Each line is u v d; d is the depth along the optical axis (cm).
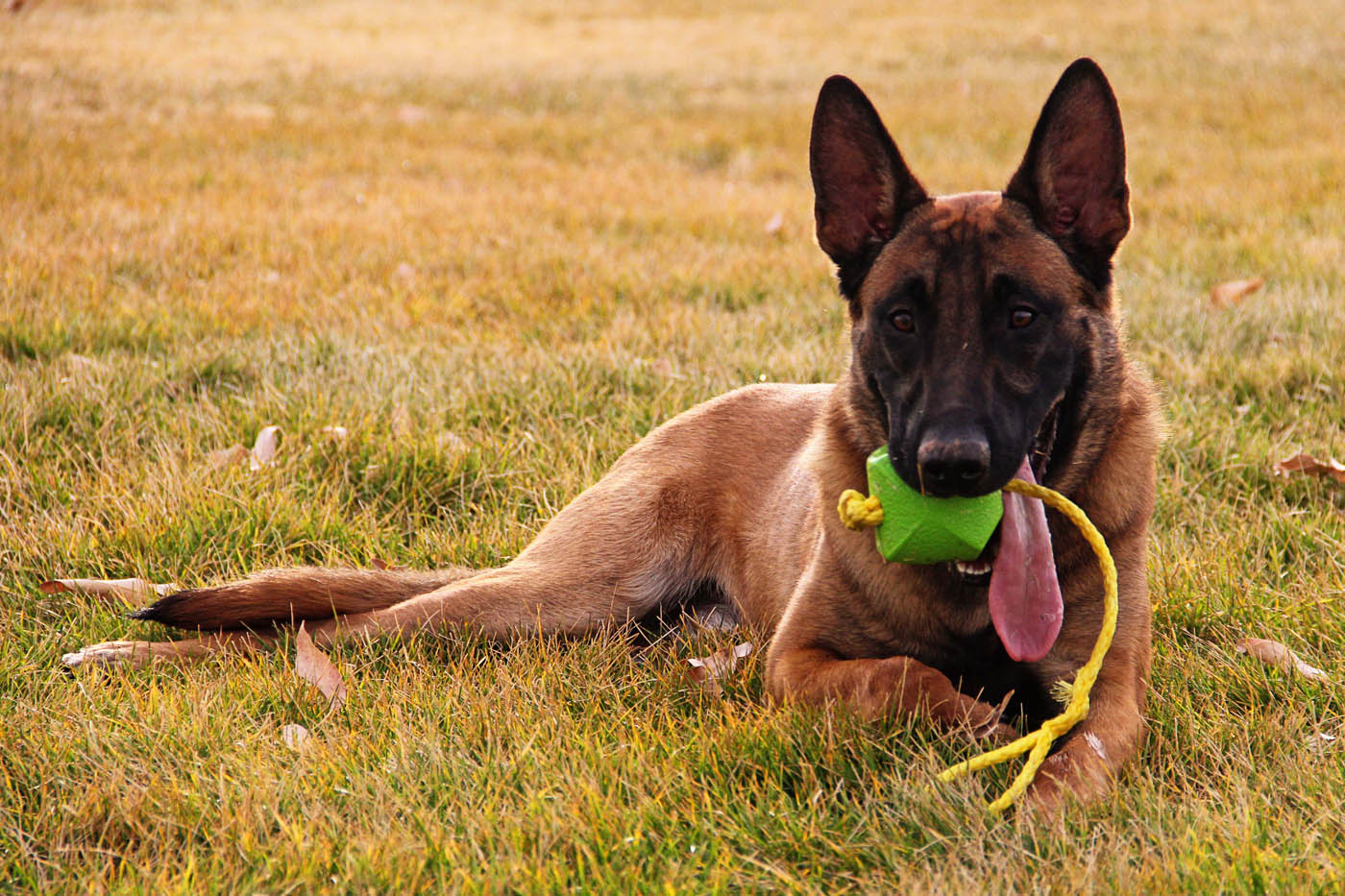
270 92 1546
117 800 291
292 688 353
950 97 1541
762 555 424
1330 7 2200
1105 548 303
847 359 381
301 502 483
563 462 520
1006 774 300
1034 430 320
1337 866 252
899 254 341
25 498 473
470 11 2612
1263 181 1060
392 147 1248
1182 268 816
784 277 803
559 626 418
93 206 909
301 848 270
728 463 447
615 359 614
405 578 422
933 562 315
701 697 357
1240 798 279
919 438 306
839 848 269
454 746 319
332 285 757
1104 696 324
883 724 313
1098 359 341
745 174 1186
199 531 452
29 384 548
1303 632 381
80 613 409
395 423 541
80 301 672
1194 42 1909
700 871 265
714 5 2705
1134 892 246
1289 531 448
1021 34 2111
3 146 1084
